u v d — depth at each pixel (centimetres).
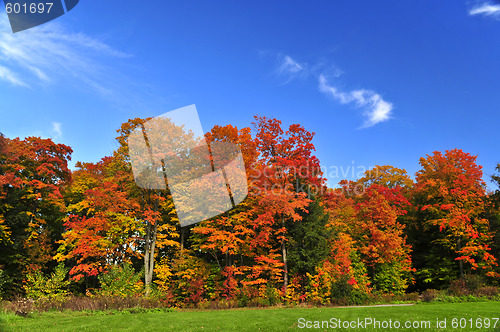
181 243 2686
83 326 1127
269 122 2456
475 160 2956
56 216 3073
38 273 2123
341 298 2255
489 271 2753
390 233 2980
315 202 2612
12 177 2344
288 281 2408
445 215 2947
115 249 2506
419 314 1319
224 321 1227
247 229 2205
